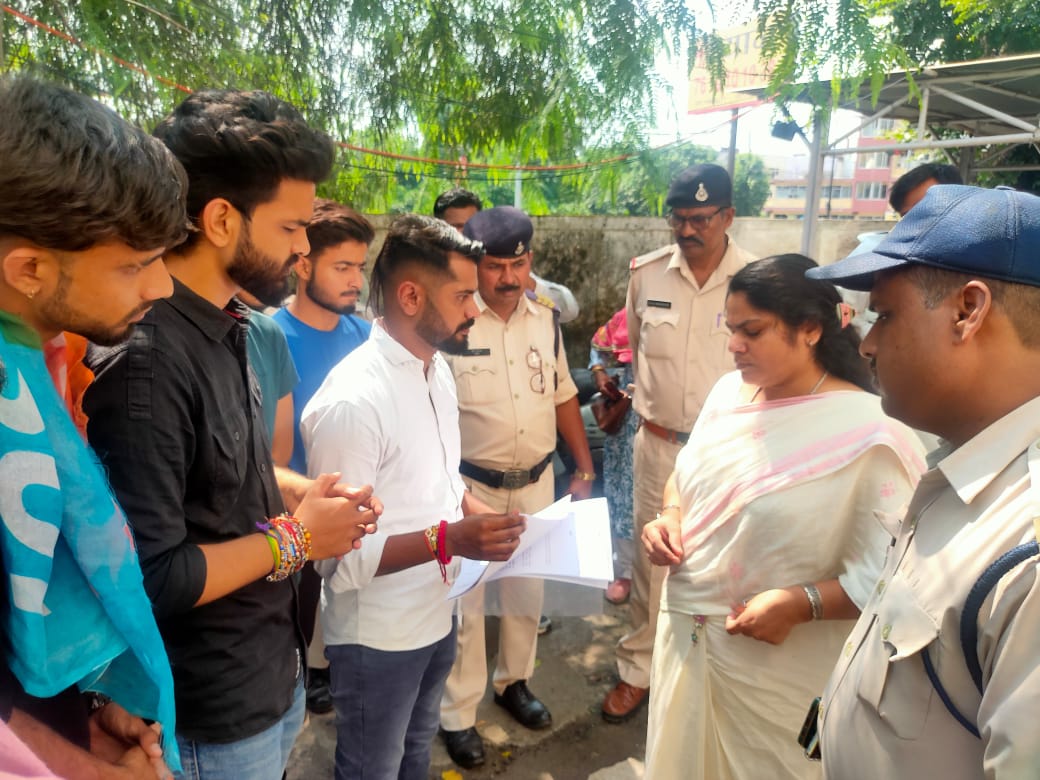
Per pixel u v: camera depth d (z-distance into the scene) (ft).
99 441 3.56
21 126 2.47
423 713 6.43
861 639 3.51
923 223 3.08
